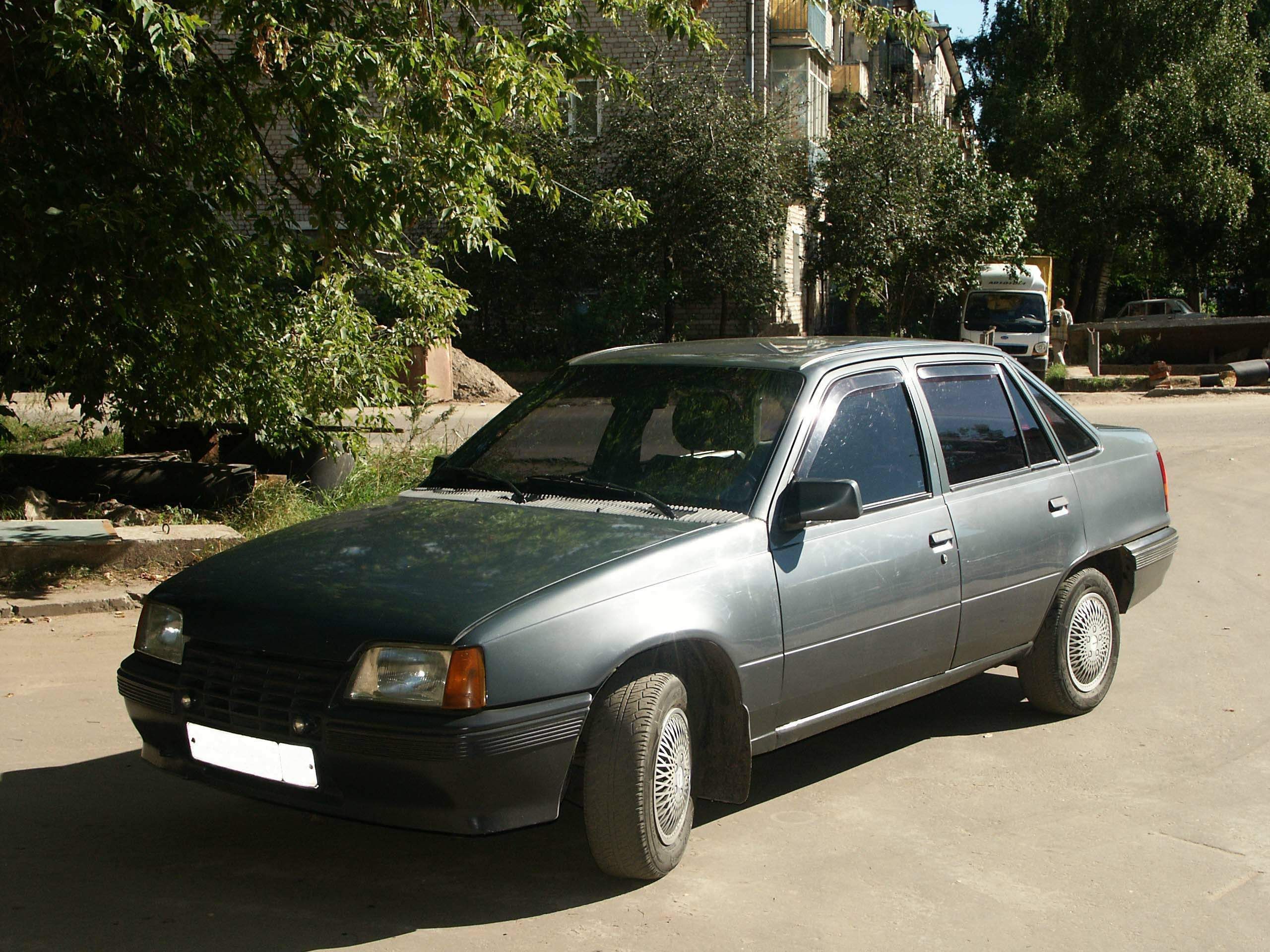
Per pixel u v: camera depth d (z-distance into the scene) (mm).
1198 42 34781
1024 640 5289
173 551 7965
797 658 4137
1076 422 5785
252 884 3830
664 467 4391
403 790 3381
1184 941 3521
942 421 4969
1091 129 35625
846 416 4566
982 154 30594
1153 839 4254
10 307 8578
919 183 27891
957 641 4844
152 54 8008
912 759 5105
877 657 4469
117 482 10188
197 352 9070
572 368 5082
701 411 4523
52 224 7562
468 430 16625
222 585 3861
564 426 4758
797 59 30016
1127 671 6410
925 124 28391
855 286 28594
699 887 3848
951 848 4180
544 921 3592
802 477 4293
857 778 4891
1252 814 4488
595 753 3662
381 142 8688
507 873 3955
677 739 3846
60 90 8094
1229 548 9719
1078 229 36125
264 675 3568
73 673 6035
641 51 27688
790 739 4234
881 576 4434
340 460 10945
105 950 3363
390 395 10648
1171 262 42094
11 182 7637
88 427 10305
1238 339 28812
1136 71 34812
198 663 3713
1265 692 6020
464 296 11211
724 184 26250
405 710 3381
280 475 11258
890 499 4613
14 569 7551
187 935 3463
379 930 3516
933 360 5070
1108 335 30109
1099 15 34781
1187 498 12164
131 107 8547
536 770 3449
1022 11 34719
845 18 13906
